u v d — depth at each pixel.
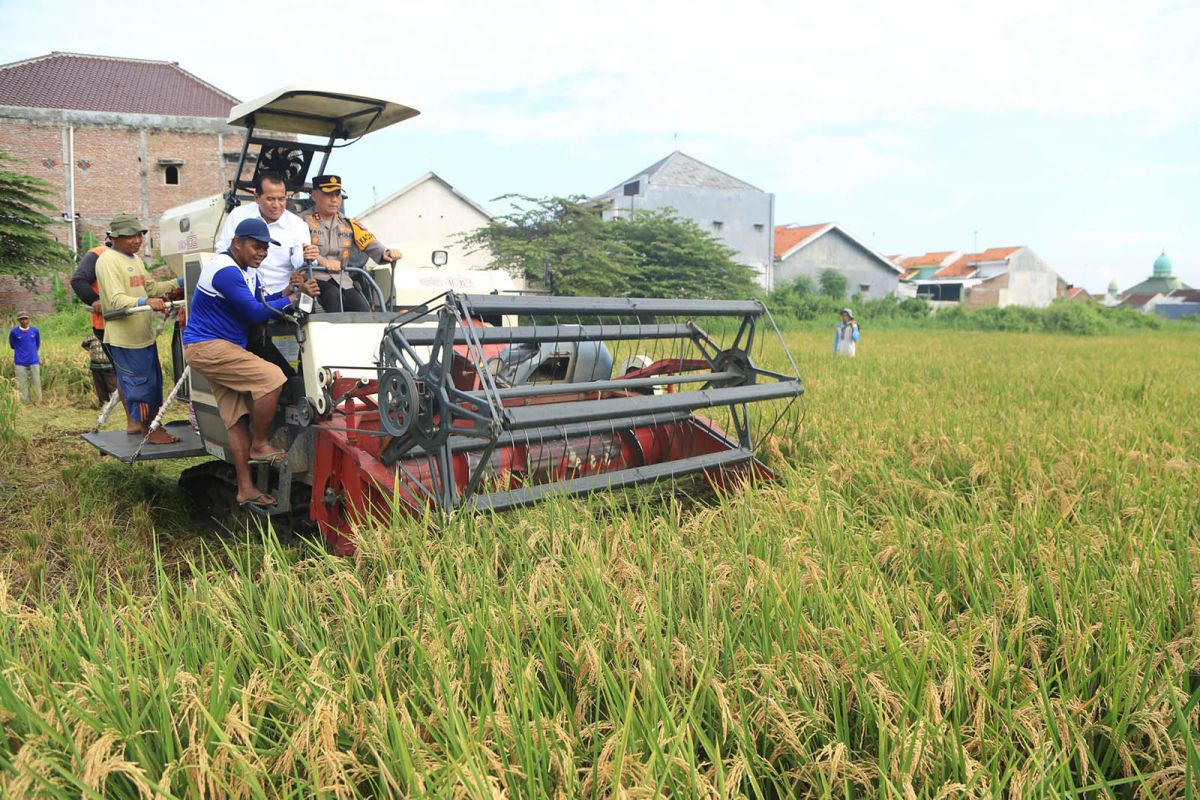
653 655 3.15
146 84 39.81
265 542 4.23
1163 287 128.12
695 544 4.57
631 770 2.48
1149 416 9.23
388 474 4.95
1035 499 5.16
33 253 30.14
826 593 3.55
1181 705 2.92
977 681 2.93
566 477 5.96
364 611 3.54
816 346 21.97
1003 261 70.19
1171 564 3.87
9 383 11.77
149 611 3.63
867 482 5.95
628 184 52.03
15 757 2.41
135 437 6.90
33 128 34.78
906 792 2.33
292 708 2.88
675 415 6.53
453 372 5.80
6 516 6.28
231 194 6.82
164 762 2.61
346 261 6.79
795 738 2.65
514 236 31.81
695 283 37.81
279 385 5.37
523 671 2.98
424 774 2.45
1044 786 2.48
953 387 12.41
